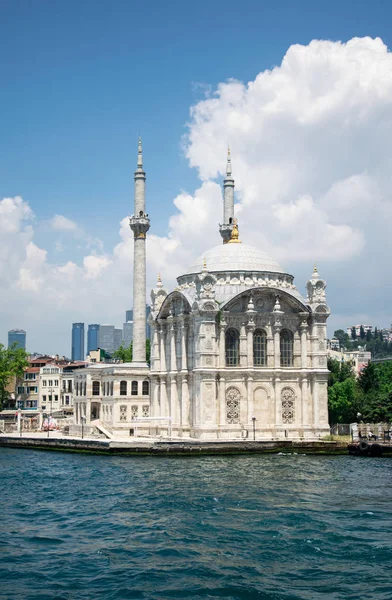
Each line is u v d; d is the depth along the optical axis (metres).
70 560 49.66
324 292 138.25
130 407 157.75
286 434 133.38
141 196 161.38
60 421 188.25
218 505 67.50
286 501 69.44
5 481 88.50
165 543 53.62
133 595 42.62
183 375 137.38
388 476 87.38
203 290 130.75
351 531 56.66
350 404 154.88
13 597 42.25
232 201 164.25
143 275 162.00
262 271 140.12
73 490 79.94
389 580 44.94
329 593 42.78
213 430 128.50
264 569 47.28
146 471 95.31
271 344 134.25
